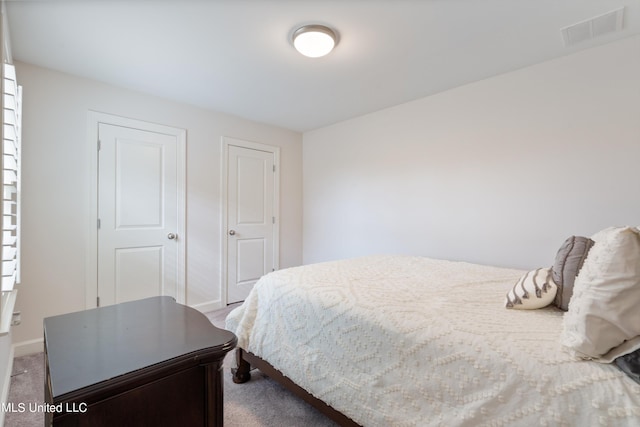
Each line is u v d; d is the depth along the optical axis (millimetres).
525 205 2326
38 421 1481
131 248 2707
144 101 2781
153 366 752
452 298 1419
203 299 3211
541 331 1037
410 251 3033
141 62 2221
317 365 1406
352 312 1325
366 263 2295
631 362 768
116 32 1850
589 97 2053
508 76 2400
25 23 1744
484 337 1005
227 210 3410
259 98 2928
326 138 3875
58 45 1986
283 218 3977
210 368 862
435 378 1028
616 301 810
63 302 2348
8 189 1521
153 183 2842
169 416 791
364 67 2309
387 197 3230
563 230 2158
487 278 1834
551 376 833
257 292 1862
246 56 2141
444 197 2781
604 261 856
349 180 3607
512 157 2387
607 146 1990
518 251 2357
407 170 3055
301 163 4176
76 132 2412
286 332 1592
